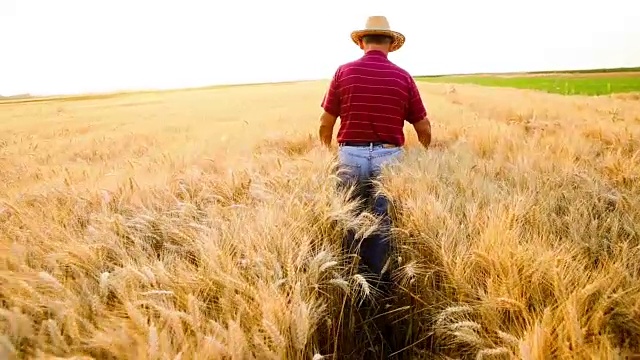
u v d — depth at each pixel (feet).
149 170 12.74
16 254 6.31
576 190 8.80
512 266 5.58
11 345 4.42
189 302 4.95
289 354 4.96
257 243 6.62
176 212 8.46
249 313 5.22
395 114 10.48
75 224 8.21
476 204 7.67
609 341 4.37
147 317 5.04
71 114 74.69
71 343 4.89
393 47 11.89
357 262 7.29
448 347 5.80
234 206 8.57
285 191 9.52
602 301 4.77
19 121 62.13
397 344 6.79
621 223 7.07
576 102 39.78
